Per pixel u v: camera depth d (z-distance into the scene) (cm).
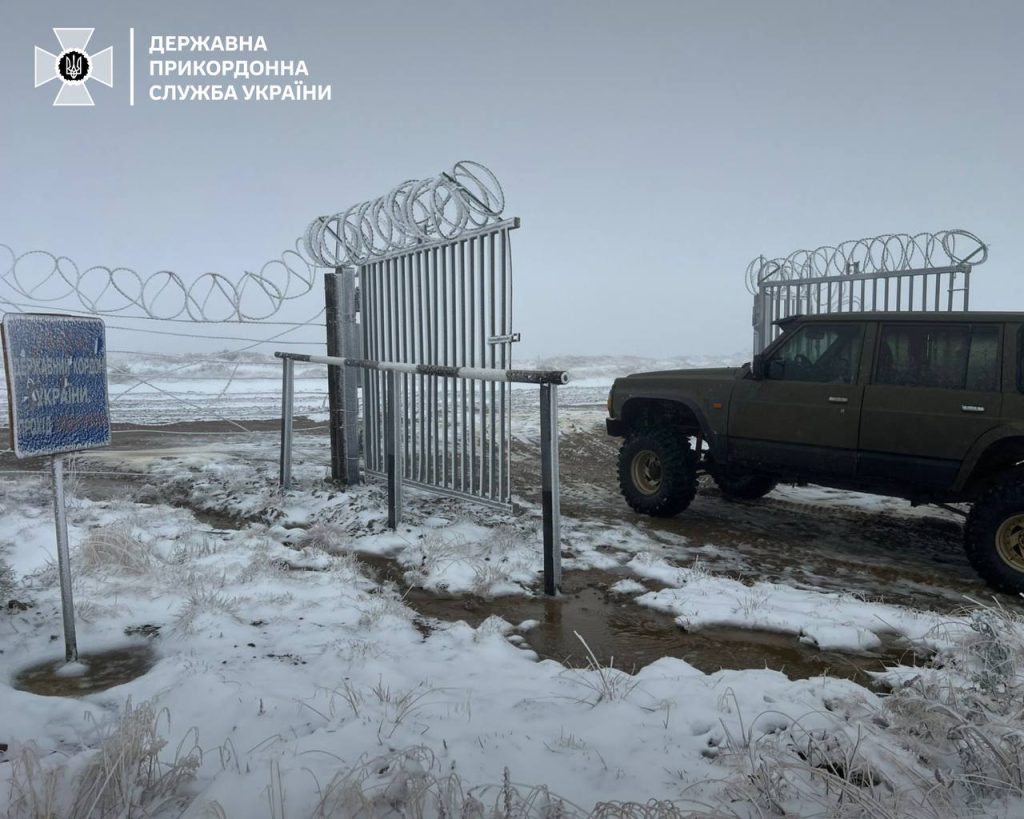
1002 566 523
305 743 259
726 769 254
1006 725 268
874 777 249
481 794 227
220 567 520
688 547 638
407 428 754
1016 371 543
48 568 485
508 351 609
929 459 575
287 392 816
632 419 805
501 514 708
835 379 641
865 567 593
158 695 304
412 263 734
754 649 407
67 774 236
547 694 322
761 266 1397
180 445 1180
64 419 346
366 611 439
